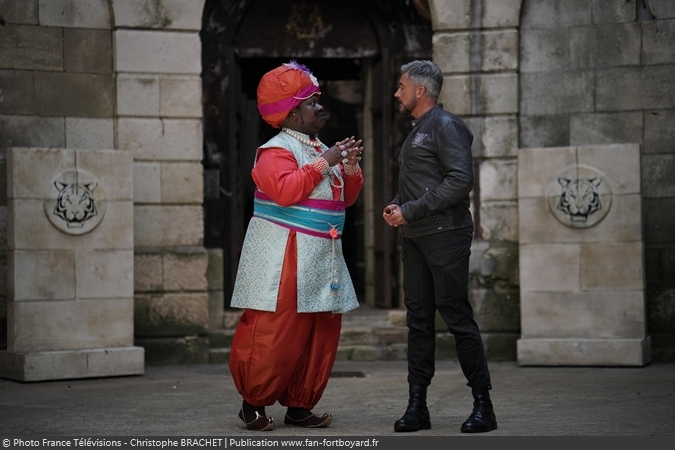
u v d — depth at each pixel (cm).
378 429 793
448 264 759
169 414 888
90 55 1237
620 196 1170
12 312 1121
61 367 1116
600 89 1253
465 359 768
